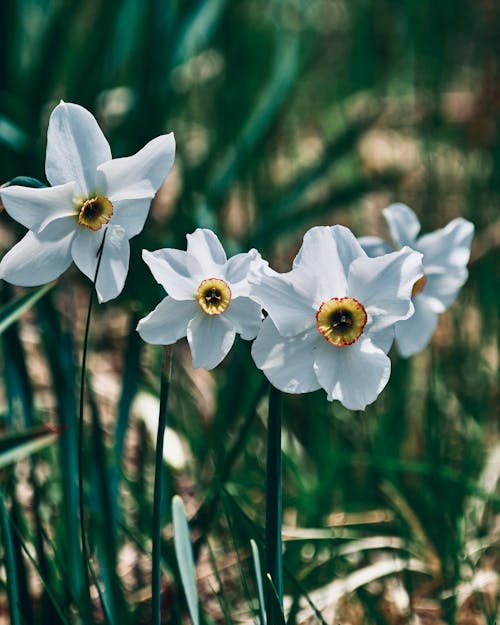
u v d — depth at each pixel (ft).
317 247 2.20
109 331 4.04
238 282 2.23
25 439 2.53
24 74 4.49
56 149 2.24
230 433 3.43
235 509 2.64
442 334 4.16
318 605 2.88
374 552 3.20
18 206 2.23
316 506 3.18
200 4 4.48
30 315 3.97
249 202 4.84
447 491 3.10
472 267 4.18
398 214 2.42
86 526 2.92
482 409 3.65
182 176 4.28
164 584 3.00
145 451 3.29
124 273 2.28
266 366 2.21
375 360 2.19
